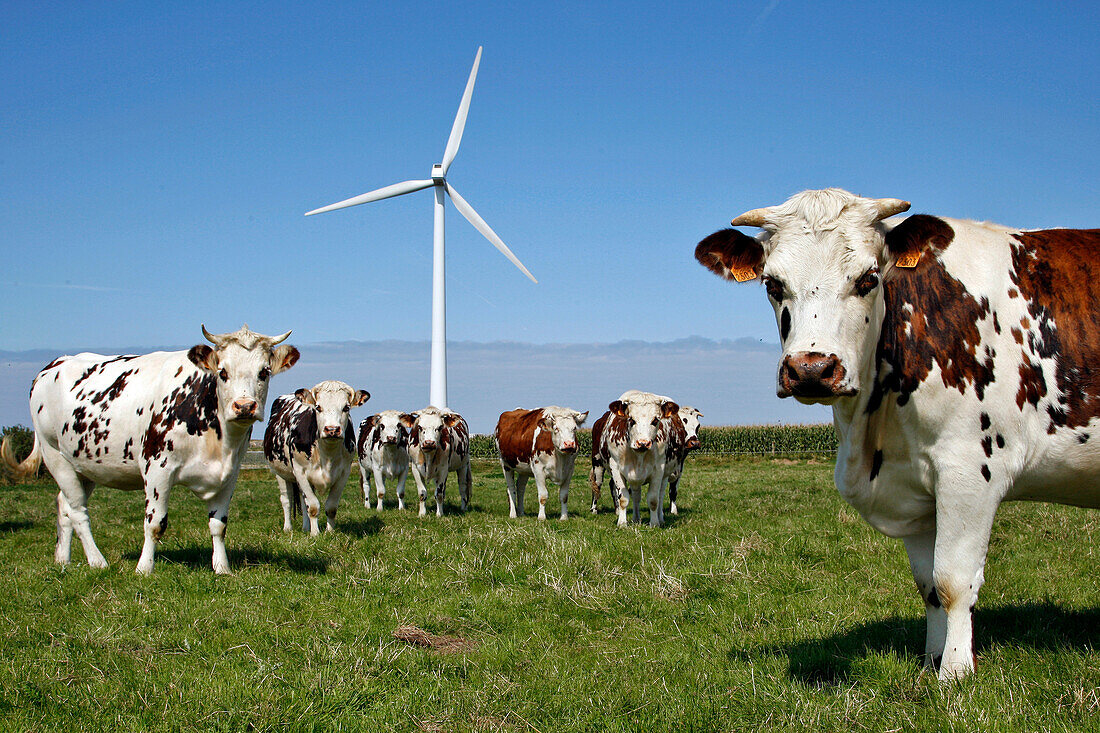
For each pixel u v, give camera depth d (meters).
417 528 11.91
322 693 4.88
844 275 4.31
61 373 9.84
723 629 6.41
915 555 5.18
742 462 35.34
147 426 8.75
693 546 9.45
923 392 4.68
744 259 4.81
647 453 13.49
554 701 4.84
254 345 8.48
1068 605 6.62
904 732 4.14
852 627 6.17
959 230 5.06
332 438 11.16
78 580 7.95
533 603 7.28
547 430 14.80
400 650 5.79
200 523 13.01
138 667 5.38
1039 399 4.70
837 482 5.21
